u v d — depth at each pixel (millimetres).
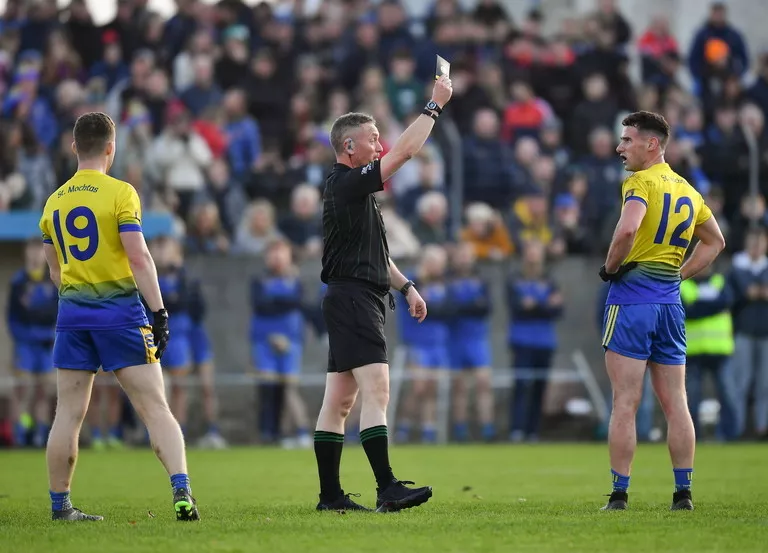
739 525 21906
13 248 63500
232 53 72125
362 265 25016
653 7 86875
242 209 66750
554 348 62219
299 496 32031
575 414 64375
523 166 67438
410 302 26422
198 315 59969
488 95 71062
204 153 66062
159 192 64250
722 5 78125
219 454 52625
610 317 25516
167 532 21188
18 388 58312
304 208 65000
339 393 25781
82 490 34781
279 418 60969
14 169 63625
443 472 41469
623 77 73000
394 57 71438
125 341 23266
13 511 26891
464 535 20547
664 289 25391
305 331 63438
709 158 67312
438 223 64812
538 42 76312
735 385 61281
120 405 59469
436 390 61875
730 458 48188
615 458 25688
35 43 73938
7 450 55625
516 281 62219
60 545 19469
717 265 66188
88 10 74938
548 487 34938
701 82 76938
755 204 67125
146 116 66062
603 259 66062
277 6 79812
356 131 25312
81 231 23281
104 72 73375
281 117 70250
